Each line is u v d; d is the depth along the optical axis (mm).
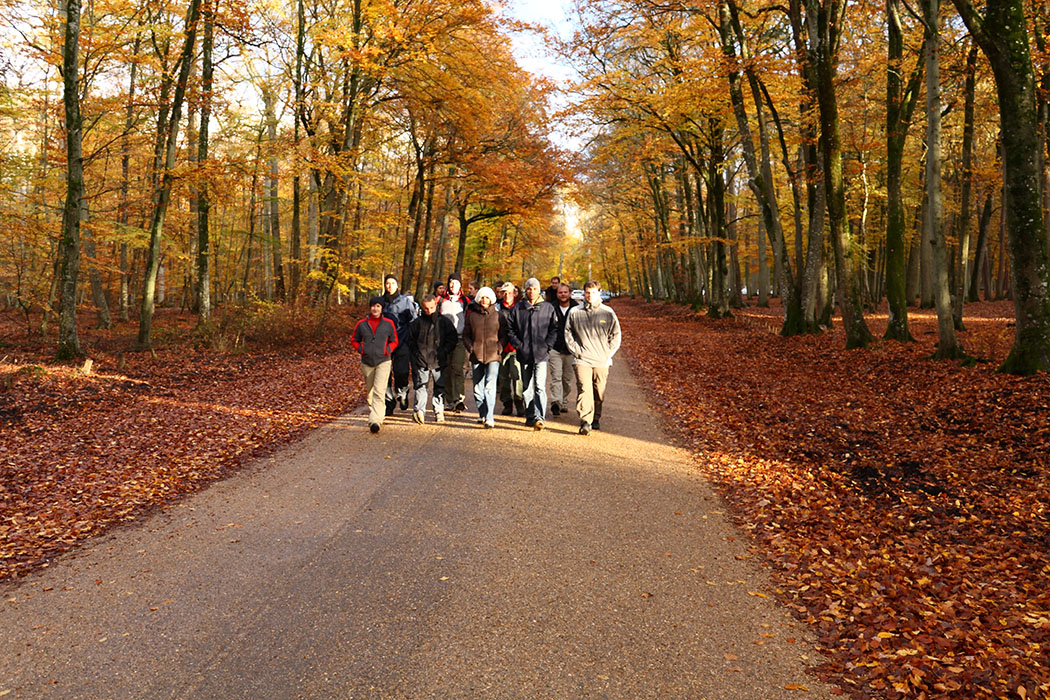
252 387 11711
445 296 10242
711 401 10859
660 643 3498
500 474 6559
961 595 4164
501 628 3613
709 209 28781
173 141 14609
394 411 9930
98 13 15352
